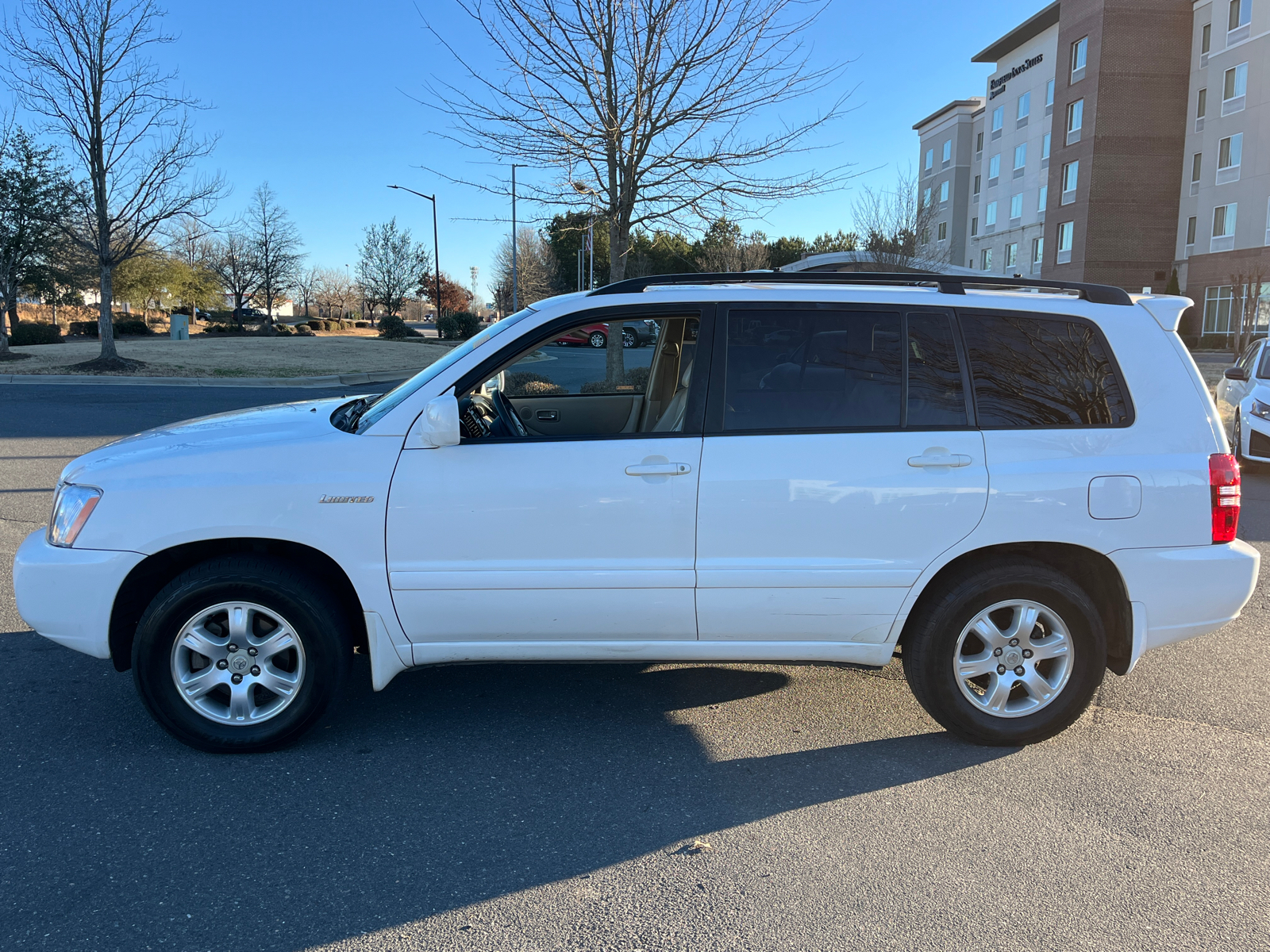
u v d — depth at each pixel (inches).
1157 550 143.2
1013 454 141.7
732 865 115.3
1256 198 1537.9
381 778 137.0
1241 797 133.6
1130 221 1724.9
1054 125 1830.7
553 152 435.8
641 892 109.0
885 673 184.5
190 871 111.9
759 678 181.0
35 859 113.7
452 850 117.7
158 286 2185.0
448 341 1616.6
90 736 149.5
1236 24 1563.7
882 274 147.2
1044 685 146.7
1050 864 116.0
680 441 140.7
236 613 140.6
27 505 317.7
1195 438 144.8
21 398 656.4
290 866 113.5
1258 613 222.8
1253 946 100.3
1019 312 145.4
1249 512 334.3
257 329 2036.2
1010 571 142.3
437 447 139.7
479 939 100.0
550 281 2177.7
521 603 142.0
